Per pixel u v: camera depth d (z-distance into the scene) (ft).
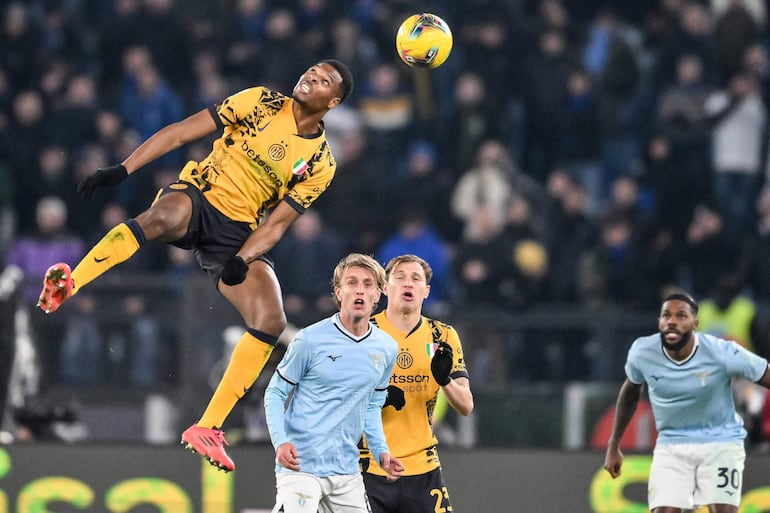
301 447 79.82
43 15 169.99
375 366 80.53
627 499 104.06
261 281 78.54
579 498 104.22
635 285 144.25
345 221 146.72
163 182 151.84
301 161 77.71
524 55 161.07
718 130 157.99
